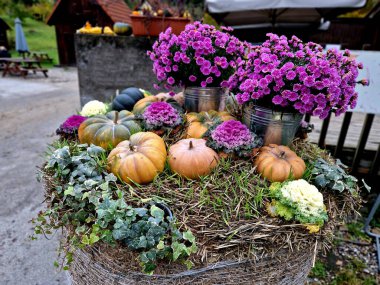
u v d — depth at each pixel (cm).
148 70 291
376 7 540
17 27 1066
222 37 149
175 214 99
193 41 146
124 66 292
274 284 105
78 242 102
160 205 100
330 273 180
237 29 598
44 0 2227
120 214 92
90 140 134
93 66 296
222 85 153
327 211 109
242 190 110
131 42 282
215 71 149
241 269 98
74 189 100
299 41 127
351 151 254
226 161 125
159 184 111
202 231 93
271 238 95
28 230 201
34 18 2155
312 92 115
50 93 671
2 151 327
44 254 183
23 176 271
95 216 99
